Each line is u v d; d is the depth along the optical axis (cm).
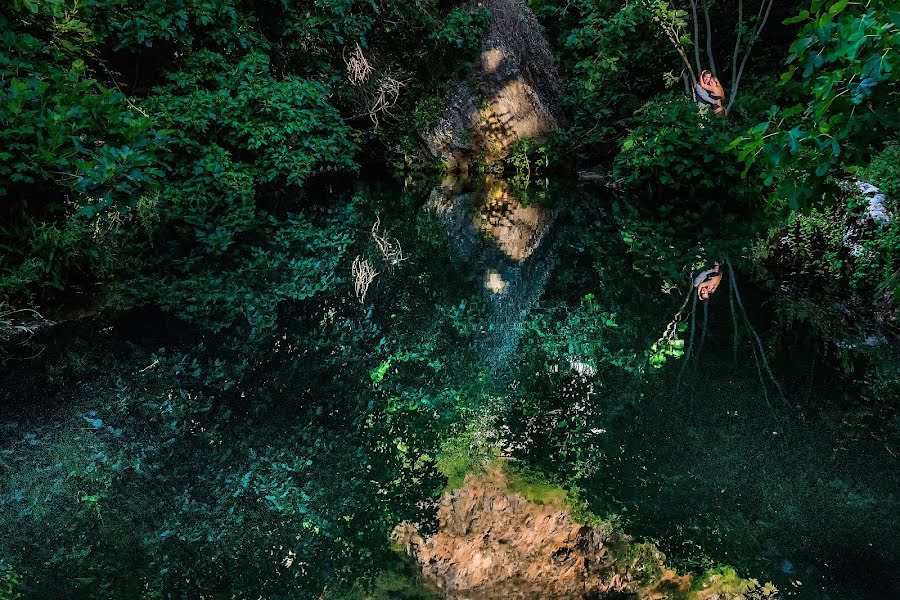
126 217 905
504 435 438
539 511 356
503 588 301
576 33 1380
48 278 626
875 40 350
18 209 621
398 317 651
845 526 339
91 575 312
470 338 605
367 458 412
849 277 683
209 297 677
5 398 466
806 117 431
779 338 575
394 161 1491
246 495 375
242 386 500
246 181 1059
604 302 691
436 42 1423
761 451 407
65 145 666
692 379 505
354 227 984
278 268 782
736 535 333
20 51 684
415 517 356
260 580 309
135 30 1021
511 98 1419
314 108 1205
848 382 488
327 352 568
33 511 358
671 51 1296
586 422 453
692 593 296
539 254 877
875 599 291
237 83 1141
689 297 695
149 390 488
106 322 604
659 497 365
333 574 312
